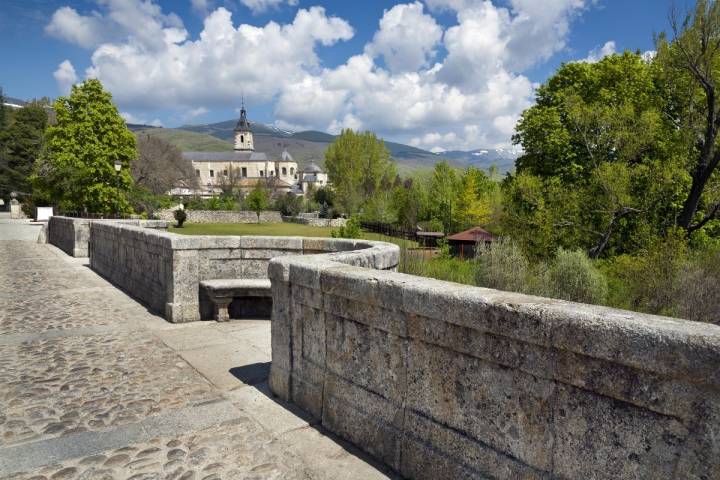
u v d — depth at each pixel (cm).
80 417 385
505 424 238
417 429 288
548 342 211
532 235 2028
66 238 1714
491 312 235
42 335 625
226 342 594
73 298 877
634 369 185
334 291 342
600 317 196
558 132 2266
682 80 2011
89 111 3141
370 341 320
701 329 173
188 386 450
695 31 1819
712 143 1927
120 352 554
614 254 1995
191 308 701
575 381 205
